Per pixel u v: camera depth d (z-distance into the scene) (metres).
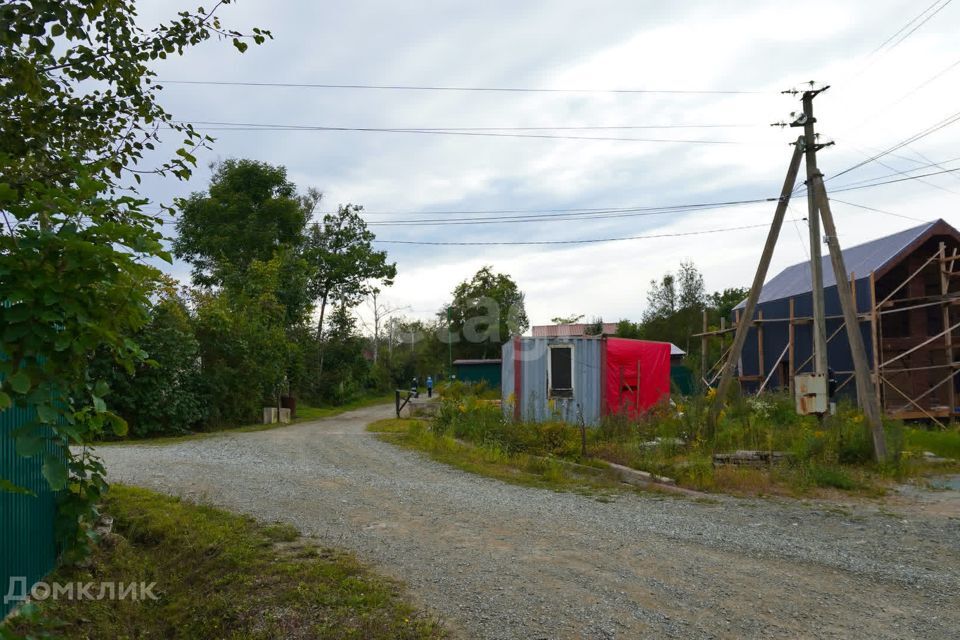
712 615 4.91
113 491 8.05
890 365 20.81
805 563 6.28
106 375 15.48
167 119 5.70
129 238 3.73
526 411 16.38
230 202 32.69
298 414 28.78
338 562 5.93
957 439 14.62
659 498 9.59
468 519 7.82
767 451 12.20
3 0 4.58
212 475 10.20
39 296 3.41
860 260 22.30
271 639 4.55
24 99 5.14
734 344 13.84
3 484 3.42
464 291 47.81
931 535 7.52
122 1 5.39
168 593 5.62
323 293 41.16
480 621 4.75
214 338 20.34
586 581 5.62
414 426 17.22
